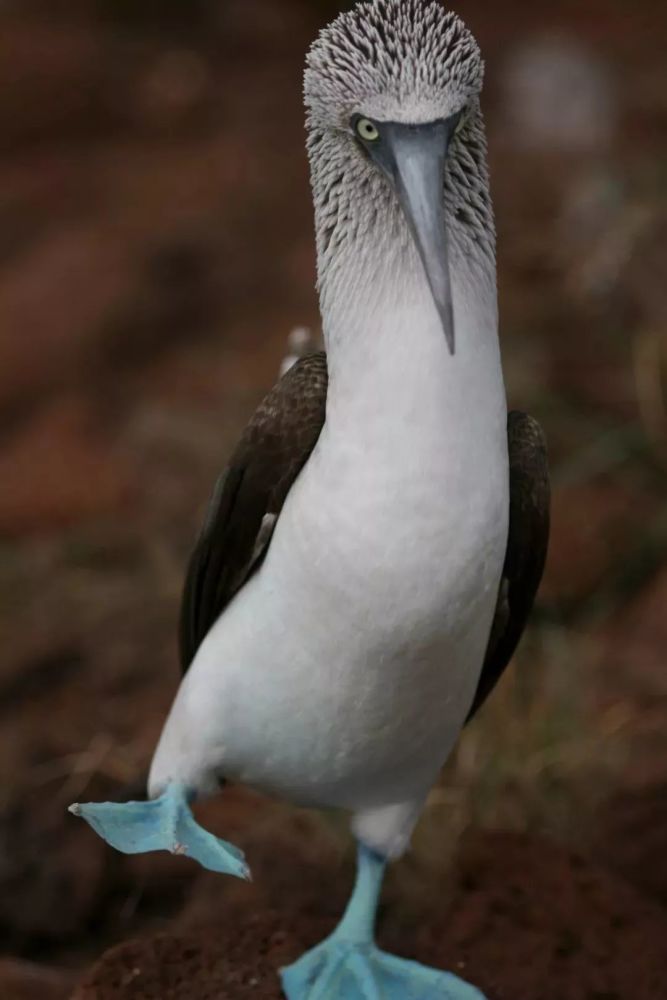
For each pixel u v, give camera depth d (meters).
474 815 10.77
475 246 6.97
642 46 28.41
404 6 6.91
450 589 6.82
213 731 7.65
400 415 6.69
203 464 16.58
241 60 30.56
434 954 8.70
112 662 13.85
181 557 15.09
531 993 8.38
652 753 11.70
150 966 8.17
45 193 24.36
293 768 7.71
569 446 15.16
